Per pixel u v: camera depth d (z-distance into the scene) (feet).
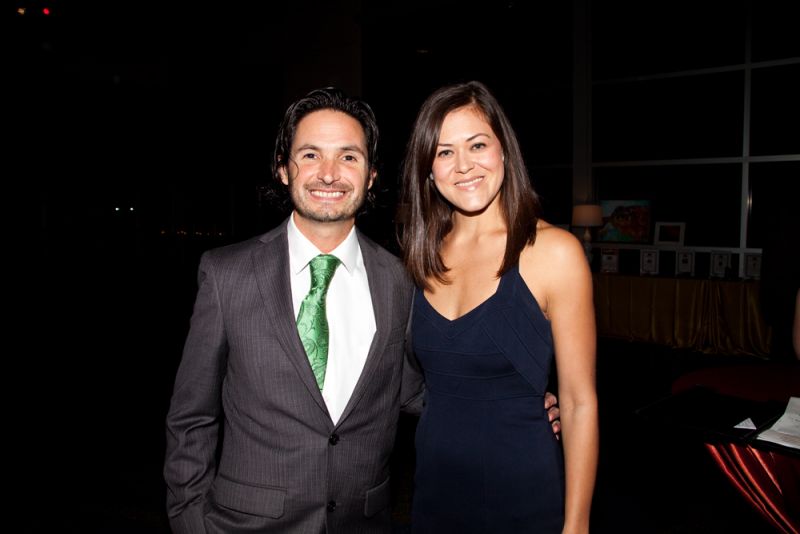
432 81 25.16
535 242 4.68
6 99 27.73
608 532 8.27
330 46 27.25
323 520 4.28
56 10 25.55
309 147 4.38
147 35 29.01
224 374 4.62
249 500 4.25
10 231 29.12
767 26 19.58
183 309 26.58
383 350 4.52
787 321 9.13
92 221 31.48
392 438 4.71
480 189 4.70
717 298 18.38
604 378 15.85
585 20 22.72
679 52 21.33
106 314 25.54
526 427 4.66
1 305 26.30
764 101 19.85
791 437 4.87
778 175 19.76
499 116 4.72
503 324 4.66
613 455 10.90
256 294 4.39
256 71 29.94
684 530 8.34
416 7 24.14
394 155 25.43
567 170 24.39
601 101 23.17
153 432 12.50
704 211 21.17
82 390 15.35
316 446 4.28
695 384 6.59
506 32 24.04
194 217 32.78
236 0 28.30
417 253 4.96
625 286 20.26
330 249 4.64
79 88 28.86
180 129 31.35
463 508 4.70
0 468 10.77
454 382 4.81
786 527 5.29
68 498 9.67
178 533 4.46
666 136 21.93
